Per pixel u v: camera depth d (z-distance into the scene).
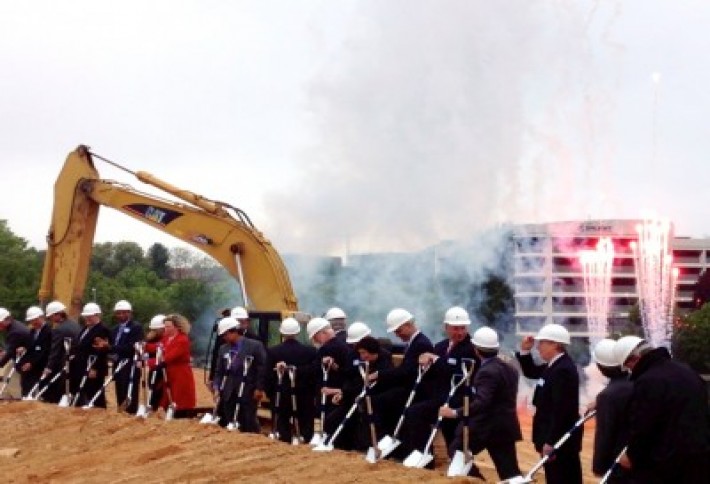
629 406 10.65
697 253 103.12
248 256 25.20
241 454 16.55
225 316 22.03
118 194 26.62
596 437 11.33
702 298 88.56
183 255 141.25
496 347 13.95
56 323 23.17
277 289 24.84
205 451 16.92
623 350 10.52
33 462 17.41
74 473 16.20
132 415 21.03
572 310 86.06
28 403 22.62
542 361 15.36
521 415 37.81
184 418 20.77
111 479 15.38
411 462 14.93
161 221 25.97
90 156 27.66
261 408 22.27
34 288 79.69
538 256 84.81
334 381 17.52
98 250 141.88
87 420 20.48
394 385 15.91
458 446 14.04
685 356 64.56
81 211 27.50
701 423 10.22
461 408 14.41
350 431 16.91
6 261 79.25
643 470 10.36
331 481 14.12
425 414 14.95
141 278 108.31
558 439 12.65
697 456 10.14
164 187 26.09
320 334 17.66
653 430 10.27
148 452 17.02
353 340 16.12
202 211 25.64
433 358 15.10
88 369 22.56
